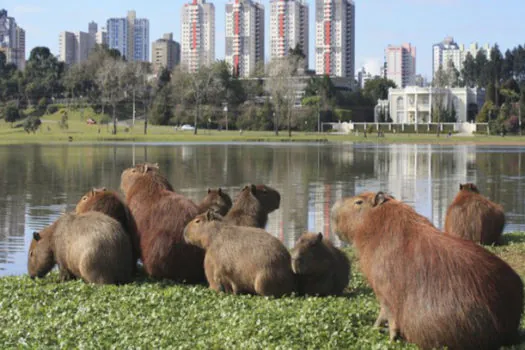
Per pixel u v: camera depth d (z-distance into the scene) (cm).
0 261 1305
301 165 4022
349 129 11094
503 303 541
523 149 6388
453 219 1220
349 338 608
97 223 884
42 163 4000
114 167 3706
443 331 546
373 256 601
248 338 609
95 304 745
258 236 801
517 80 16262
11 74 12650
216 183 2892
